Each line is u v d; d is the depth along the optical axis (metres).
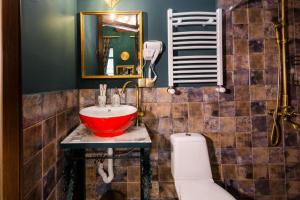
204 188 1.39
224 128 1.76
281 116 1.75
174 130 1.75
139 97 1.73
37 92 0.96
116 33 1.72
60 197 1.28
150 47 1.66
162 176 1.74
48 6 1.10
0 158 0.68
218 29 1.67
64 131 1.37
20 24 0.77
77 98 1.69
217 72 1.70
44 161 1.04
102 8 1.72
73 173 1.36
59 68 1.28
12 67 0.72
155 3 1.74
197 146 1.56
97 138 1.31
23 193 0.79
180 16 1.70
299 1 1.78
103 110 1.52
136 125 1.63
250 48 1.76
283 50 1.74
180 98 1.75
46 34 1.07
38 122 0.97
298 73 1.78
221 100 1.76
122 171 1.72
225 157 1.76
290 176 1.78
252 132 1.77
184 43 1.68
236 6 1.75
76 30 1.69
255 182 1.77
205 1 1.77
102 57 1.71
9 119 0.71
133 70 1.73
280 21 1.75
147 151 1.34
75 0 1.67
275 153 1.77
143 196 1.35
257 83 1.77
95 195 1.72
